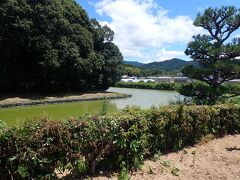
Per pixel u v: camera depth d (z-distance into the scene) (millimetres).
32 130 5336
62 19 36875
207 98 17938
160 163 7703
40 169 5371
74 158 5879
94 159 6387
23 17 33750
